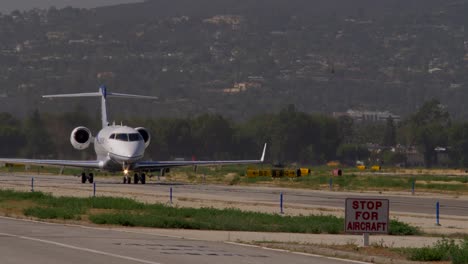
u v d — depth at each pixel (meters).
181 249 96.50
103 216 130.62
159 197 193.62
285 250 100.56
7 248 92.75
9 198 174.62
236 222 133.25
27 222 127.19
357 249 102.38
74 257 86.69
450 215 164.62
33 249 92.31
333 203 187.00
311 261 91.50
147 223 126.94
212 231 124.12
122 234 112.06
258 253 96.25
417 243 115.94
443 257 96.25
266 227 129.12
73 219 133.75
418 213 167.50
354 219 102.88
